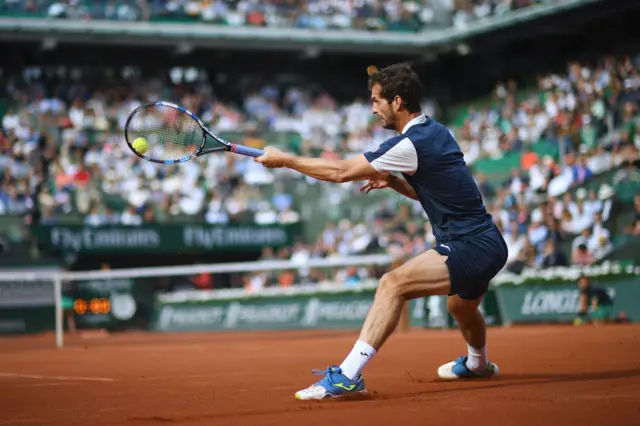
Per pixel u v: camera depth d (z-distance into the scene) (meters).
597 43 27.80
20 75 28.22
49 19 26.92
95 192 24.88
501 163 26.20
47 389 7.02
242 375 7.79
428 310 17.86
